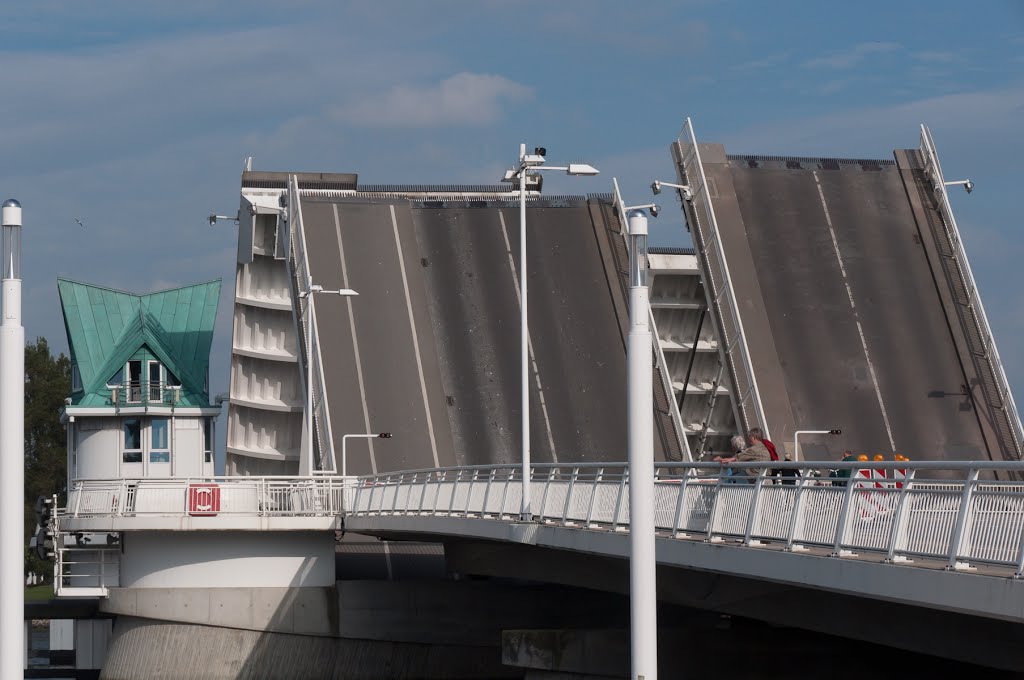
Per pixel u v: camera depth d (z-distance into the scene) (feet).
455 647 175.73
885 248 210.38
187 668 177.06
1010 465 58.95
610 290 218.18
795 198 210.79
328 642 177.27
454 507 142.61
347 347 207.51
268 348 238.89
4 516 55.62
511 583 178.09
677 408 211.20
